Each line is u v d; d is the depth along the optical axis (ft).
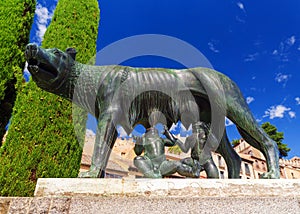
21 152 13.16
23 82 15.69
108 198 4.79
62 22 17.57
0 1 17.48
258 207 4.70
